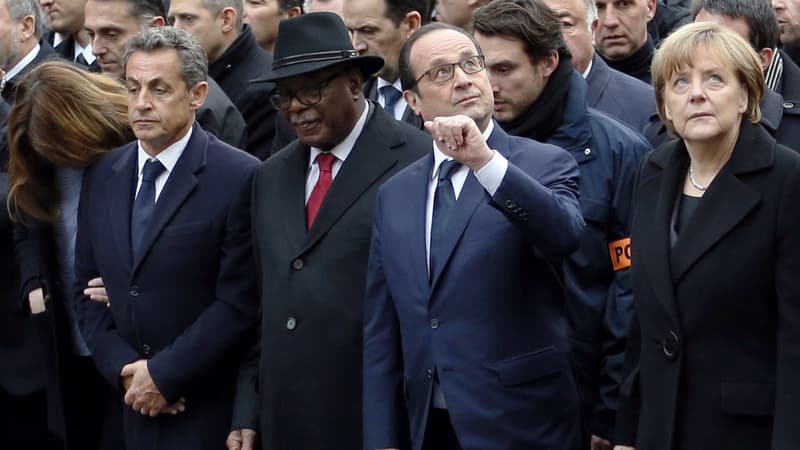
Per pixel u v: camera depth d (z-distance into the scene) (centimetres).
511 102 1869
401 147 1823
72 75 2025
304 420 1770
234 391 1920
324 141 1797
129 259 1902
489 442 1584
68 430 2075
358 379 1758
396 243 1661
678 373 1511
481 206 1616
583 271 1862
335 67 1772
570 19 2047
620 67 2298
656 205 1556
